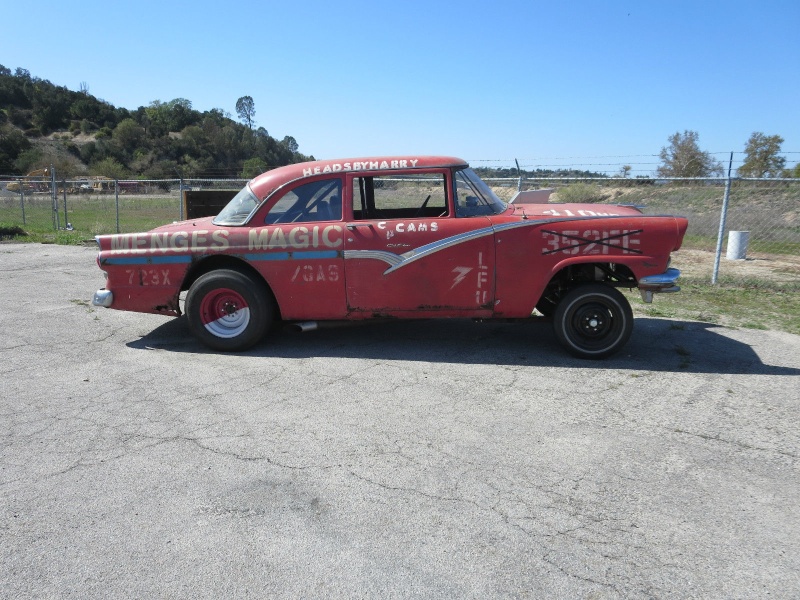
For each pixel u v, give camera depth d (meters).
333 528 2.89
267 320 5.70
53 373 5.12
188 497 3.16
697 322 6.96
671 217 5.26
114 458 3.60
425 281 5.45
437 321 6.95
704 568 2.59
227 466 3.49
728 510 3.04
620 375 5.06
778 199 16.94
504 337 6.25
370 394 4.62
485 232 5.33
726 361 5.44
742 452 3.66
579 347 5.44
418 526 2.90
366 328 6.63
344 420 4.13
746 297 8.48
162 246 5.73
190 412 4.29
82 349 5.82
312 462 3.54
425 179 5.69
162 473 3.42
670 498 3.15
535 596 2.42
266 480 3.33
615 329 5.39
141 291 5.83
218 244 5.62
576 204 5.85
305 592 2.45
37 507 3.08
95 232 17.73
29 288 8.93
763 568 2.59
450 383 4.86
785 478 3.36
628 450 3.69
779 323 6.90
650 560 2.64
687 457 3.60
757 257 12.95
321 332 6.48
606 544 2.76
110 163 69.44
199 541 2.79
